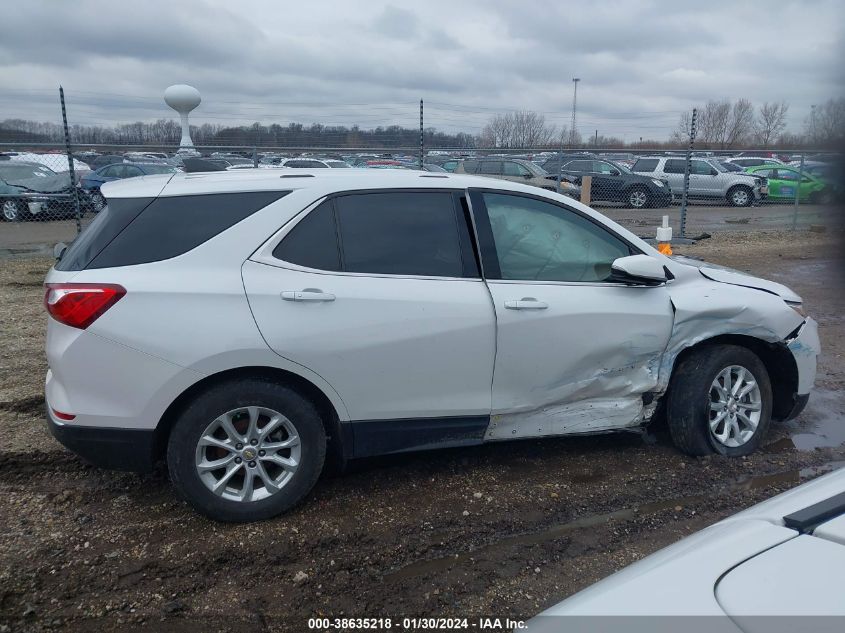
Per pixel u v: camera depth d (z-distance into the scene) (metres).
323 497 4.05
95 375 3.49
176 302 3.51
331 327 3.68
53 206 14.18
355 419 3.83
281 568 3.39
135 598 3.16
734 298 4.47
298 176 3.96
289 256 3.73
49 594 3.16
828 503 2.09
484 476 4.34
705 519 3.90
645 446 4.78
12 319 7.71
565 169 20.86
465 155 19.20
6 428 4.83
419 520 3.83
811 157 17.27
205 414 3.57
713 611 1.69
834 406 5.69
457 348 3.91
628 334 4.24
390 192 4.02
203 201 3.75
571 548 3.60
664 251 7.16
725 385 4.55
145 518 3.80
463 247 4.04
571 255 4.30
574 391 4.23
